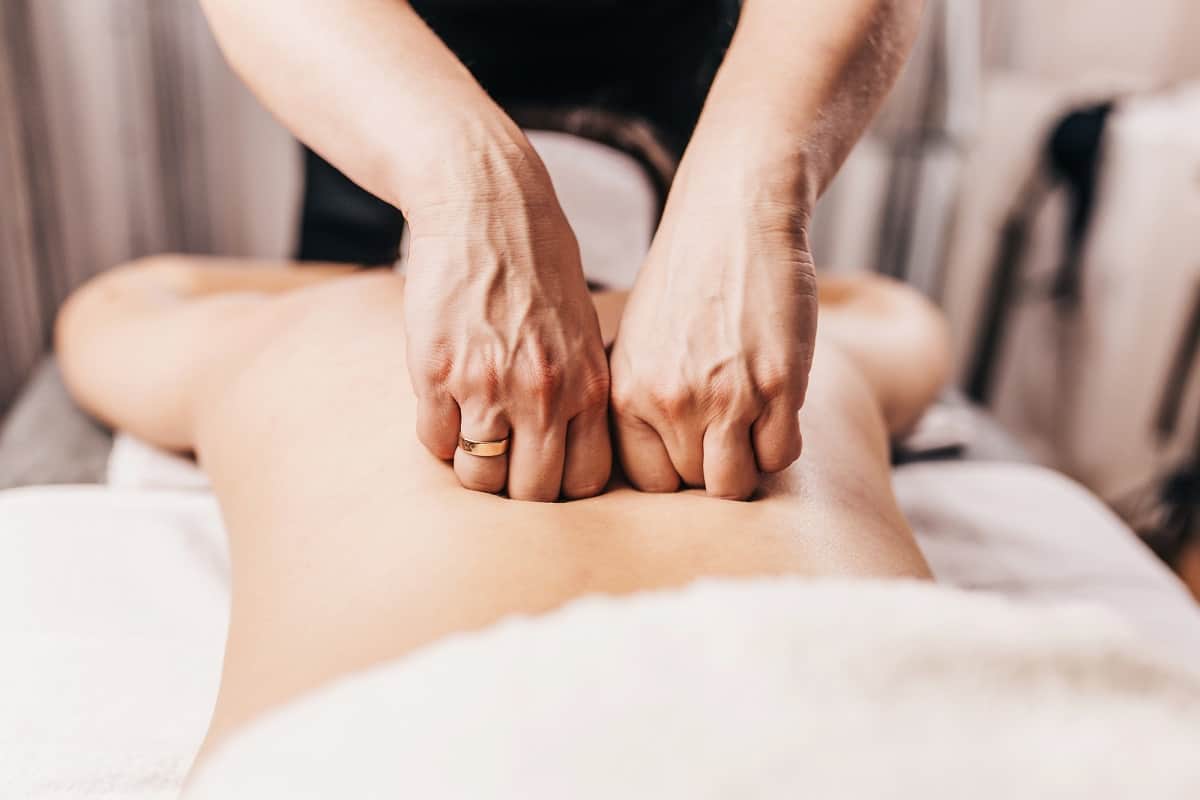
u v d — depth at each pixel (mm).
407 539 467
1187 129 1650
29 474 924
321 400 593
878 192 1871
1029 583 819
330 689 305
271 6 573
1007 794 251
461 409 475
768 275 481
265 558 519
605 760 255
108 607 687
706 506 495
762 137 516
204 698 604
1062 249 1823
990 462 1070
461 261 468
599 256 878
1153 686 293
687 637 286
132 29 1575
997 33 1945
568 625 294
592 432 494
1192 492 1747
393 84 526
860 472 581
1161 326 1749
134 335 916
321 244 1193
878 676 274
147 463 912
